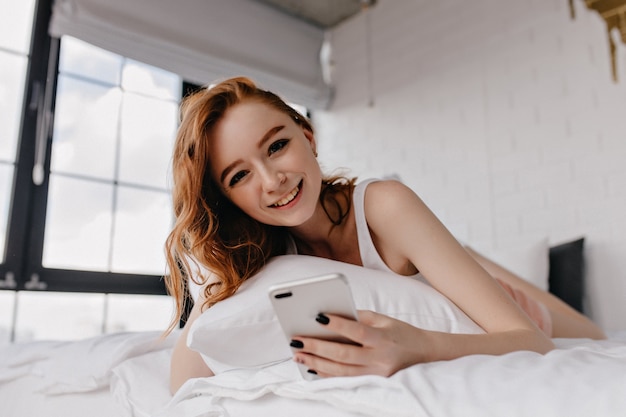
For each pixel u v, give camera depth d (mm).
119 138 3453
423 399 623
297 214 1142
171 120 3697
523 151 3238
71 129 3271
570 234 2973
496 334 865
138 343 1226
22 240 2971
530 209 3160
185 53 3664
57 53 3260
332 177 1328
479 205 3395
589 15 3053
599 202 2889
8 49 3117
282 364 877
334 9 4262
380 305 972
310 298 698
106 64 3461
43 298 3035
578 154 3004
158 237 3533
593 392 540
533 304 1639
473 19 3594
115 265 3334
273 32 4172
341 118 4324
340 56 4398
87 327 3170
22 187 3020
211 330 938
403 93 3930
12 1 3170
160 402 1076
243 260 1175
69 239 3186
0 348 1483
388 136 3979
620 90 2889
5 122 3047
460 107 3584
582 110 3020
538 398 560
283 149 1123
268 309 958
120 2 3395
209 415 875
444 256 1020
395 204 1106
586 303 2809
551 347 924
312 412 748
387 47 4086
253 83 1211
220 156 1126
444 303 992
